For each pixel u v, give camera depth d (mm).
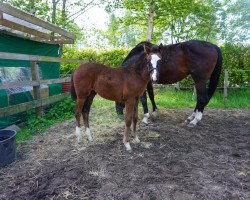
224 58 9039
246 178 3021
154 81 3523
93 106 7133
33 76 5203
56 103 6402
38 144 4152
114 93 3889
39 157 3641
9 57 4293
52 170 3223
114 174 3119
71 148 3980
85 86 3994
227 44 9250
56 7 11875
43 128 4980
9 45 5723
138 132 4734
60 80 6266
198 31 11609
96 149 3918
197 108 5262
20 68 5902
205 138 4461
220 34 11508
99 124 5266
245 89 8812
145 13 10086
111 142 4223
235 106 7105
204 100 5113
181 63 5141
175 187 2795
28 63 6258
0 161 3289
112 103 7516
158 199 2592
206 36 12047
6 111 4305
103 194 2697
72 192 2746
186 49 5039
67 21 11961
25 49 6289
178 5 9234
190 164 3395
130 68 3840
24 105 4828
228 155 3730
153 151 3850
